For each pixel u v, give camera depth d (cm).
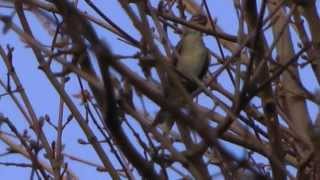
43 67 826
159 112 812
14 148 1037
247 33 878
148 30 674
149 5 868
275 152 871
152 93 596
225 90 977
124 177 988
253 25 862
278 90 999
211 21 1018
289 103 977
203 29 1020
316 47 946
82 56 686
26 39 661
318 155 604
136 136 810
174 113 557
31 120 964
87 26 520
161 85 754
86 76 689
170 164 794
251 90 752
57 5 529
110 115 597
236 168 601
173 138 888
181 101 617
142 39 808
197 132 548
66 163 982
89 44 529
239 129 930
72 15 521
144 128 807
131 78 576
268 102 891
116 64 538
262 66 773
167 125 860
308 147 851
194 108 604
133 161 626
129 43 905
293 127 959
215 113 895
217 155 793
